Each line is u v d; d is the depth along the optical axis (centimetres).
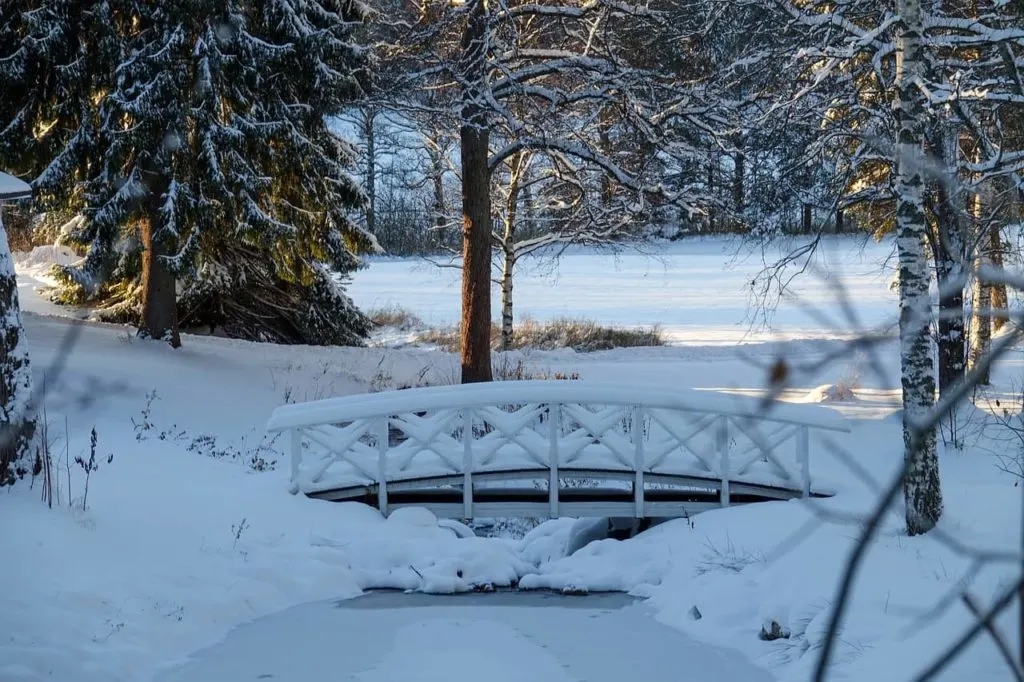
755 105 1969
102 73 2070
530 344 3122
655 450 1370
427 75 2208
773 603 984
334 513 1338
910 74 1077
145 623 932
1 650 802
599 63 2091
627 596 1166
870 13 1508
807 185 1658
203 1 1983
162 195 2052
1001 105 1365
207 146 2022
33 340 2094
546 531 1438
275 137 2172
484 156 2080
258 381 2119
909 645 815
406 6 2542
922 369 1087
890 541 1073
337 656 930
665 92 2247
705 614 1032
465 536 1407
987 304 1820
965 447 1557
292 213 2316
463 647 966
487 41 1981
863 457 1602
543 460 1372
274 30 2153
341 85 2206
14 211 3488
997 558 161
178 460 1534
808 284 4544
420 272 5419
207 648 947
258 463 1579
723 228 3041
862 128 1519
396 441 1914
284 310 2848
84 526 1077
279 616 1060
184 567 1069
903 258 1079
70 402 1731
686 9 1995
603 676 881
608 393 1362
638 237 3050
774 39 1667
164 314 2247
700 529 1278
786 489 1356
